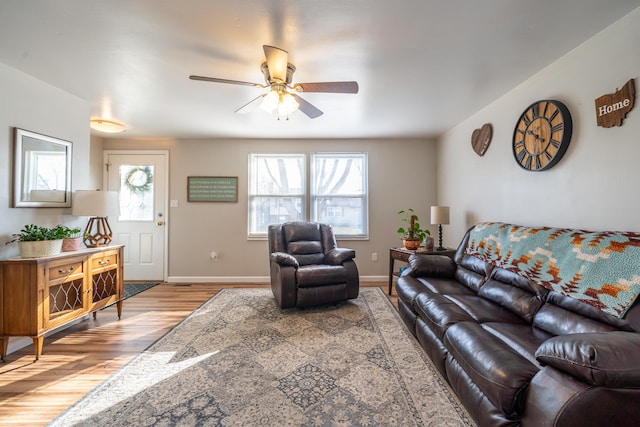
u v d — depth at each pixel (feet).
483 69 7.59
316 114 8.39
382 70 7.61
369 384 5.86
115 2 5.09
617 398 3.13
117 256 9.56
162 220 14.65
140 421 4.84
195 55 6.87
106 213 8.98
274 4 5.16
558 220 7.19
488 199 10.21
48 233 7.52
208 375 6.20
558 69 7.11
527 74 7.88
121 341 7.88
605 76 5.92
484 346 4.50
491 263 7.71
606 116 5.89
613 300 4.52
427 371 6.34
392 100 9.71
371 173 14.85
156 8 5.25
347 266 10.93
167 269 14.65
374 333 8.32
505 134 9.23
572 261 5.51
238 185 14.74
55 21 5.63
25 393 5.64
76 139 9.43
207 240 14.69
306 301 10.14
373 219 14.84
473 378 4.41
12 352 7.28
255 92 8.99
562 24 5.75
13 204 7.55
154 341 7.87
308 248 12.03
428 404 5.24
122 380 6.05
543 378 3.55
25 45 6.48
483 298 7.22
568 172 6.86
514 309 6.23
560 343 3.52
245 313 10.01
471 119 11.34
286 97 7.11
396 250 12.32
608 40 5.84
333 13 5.41
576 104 6.61
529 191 8.21
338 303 11.05
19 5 5.15
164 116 11.32
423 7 5.25
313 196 14.87
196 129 13.15
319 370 6.38
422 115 11.28
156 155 14.65
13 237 7.59
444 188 13.93
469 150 11.50
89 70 7.64
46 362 6.81
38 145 8.21
